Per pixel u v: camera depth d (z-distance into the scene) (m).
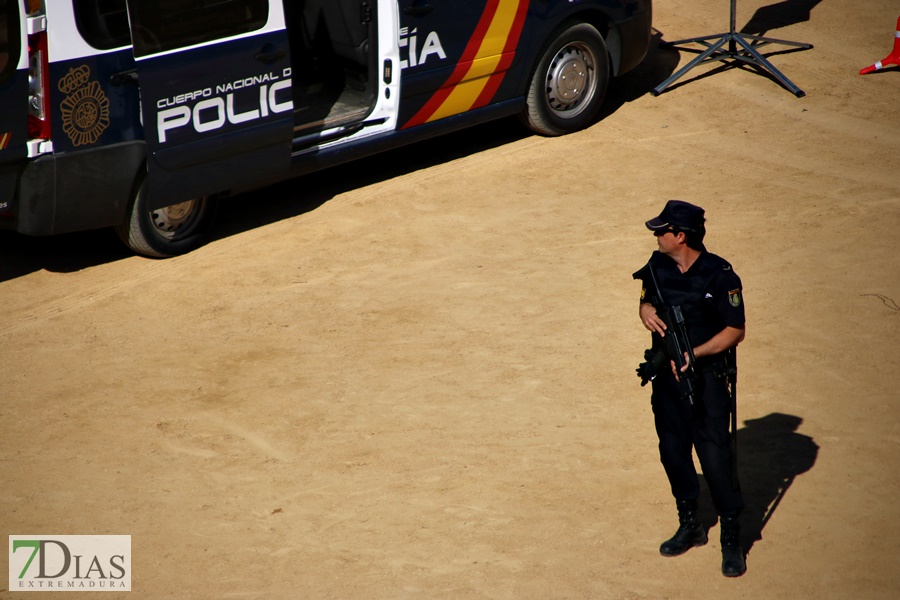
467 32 34.88
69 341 27.42
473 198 34.91
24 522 20.83
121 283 30.22
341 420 23.83
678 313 17.73
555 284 29.36
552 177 36.19
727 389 18.27
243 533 20.39
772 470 21.44
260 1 30.55
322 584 18.95
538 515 20.50
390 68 33.72
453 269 30.45
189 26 29.30
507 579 18.88
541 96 37.84
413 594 18.59
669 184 35.38
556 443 22.66
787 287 28.50
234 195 35.56
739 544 18.84
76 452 23.02
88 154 28.41
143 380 25.64
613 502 20.78
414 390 24.83
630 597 18.33
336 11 35.53
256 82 30.88
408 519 20.56
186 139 29.86
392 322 27.83
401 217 33.78
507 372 25.38
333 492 21.45
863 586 18.33
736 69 44.78
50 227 28.72
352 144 33.78
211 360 26.42
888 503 20.38
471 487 21.41
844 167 36.09
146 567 19.55
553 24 36.81
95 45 27.92
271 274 30.56
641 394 24.30
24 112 27.39
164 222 31.16
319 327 27.73
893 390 23.89
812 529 19.80
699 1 53.22
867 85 42.94
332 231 33.03
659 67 45.47
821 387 24.16
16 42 26.88
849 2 52.44
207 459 22.66
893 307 27.25
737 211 33.16
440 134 35.88
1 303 29.23
